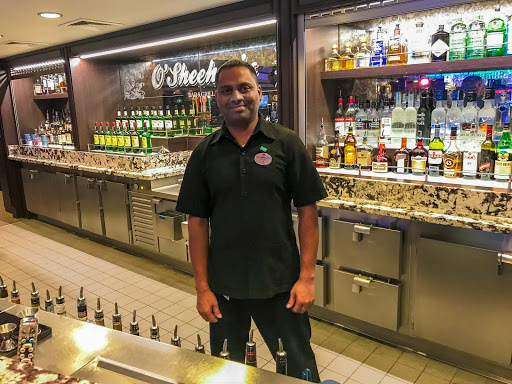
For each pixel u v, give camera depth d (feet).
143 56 14.93
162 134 13.64
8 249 14.56
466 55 7.80
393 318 7.80
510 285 6.39
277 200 5.18
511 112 7.70
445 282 7.05
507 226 6.25
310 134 9.12
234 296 5.32
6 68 17.53
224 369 3.30
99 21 11.05
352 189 8.20
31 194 17.51
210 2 9.29
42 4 9.33
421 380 7.19
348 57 9.18
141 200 12.37
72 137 15.76
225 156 5.14
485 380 7.15
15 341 3.72
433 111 8.46
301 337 5.58
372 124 9.33
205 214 5.57
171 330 8.97
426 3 6.95
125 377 3.27
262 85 11.80
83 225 15.02
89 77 15.05
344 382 7.17
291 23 8.53
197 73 13.32
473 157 7.64
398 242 7.47
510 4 7.59
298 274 5.51
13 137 18.16
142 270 12.45
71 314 9.67
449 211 7.07
